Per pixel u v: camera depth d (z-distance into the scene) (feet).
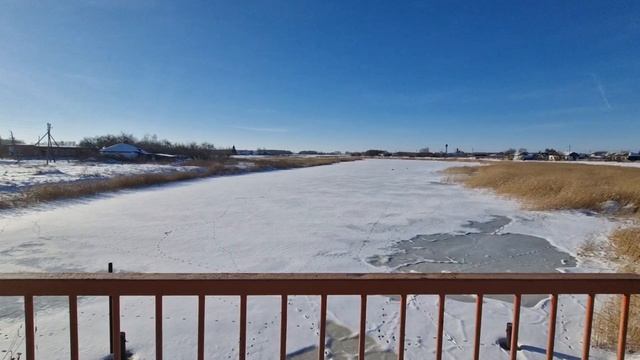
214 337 13.35
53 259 23.02
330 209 44.14
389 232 32.12
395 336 13.67
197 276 5.12
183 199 52.19
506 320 14.94
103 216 37.96
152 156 172.76
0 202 41.01
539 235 31.37
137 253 24.43
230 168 121.19
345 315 15.31
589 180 55.98
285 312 5.33
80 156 158.40
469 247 27.48
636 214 38.99
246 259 23.44
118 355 5.15
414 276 5.39
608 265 22.95
